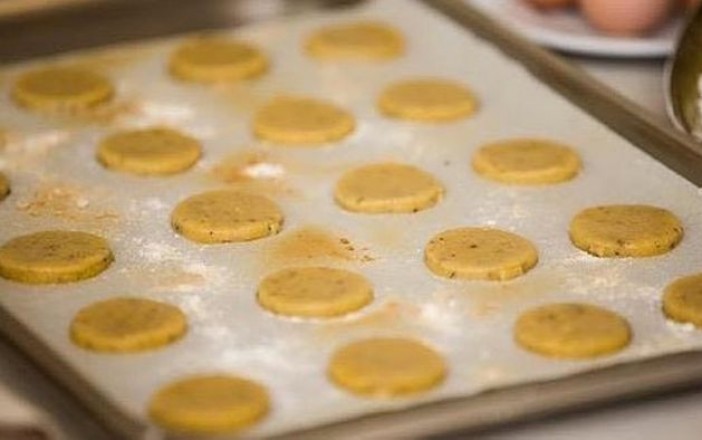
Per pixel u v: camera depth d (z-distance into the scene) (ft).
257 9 3.61
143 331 2.56
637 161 3.03
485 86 3.33
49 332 2.60
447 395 2.42
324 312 2.62
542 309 2.62
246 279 2.73
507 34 3.43
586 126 3.15
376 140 3.17
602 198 2.94
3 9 3.48
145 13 3.55
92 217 2.92
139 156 3.07
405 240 2.84
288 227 2.89
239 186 3.02
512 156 3.05
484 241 2.80
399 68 3.42
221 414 2.35
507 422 2.33
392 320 2.62
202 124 3.23
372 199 2.93
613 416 2.40
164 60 3.46
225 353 2.54
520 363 2.51
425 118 3.22
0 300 2.69
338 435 2.25
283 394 2.43
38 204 2.96
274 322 2.62
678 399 2.43
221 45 3.49
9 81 3.38
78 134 3.20
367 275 2.74
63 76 3.37
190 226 2.85
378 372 2.44
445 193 2.98
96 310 2.62
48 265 2.73
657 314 2.63
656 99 3.33
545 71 3.30
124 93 3.34
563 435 2.35
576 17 3.61
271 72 3.43
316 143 3.16
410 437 2.27
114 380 2.48
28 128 3.22
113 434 2.27
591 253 2.79
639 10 3.46
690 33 3.12
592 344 2.52
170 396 2.40
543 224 2.88
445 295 2.69
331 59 3.46
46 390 2.37
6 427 2.30
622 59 3.50
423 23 3.57
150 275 2.75
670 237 2.80
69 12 3.51
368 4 3.65
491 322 2.61
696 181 2.95
